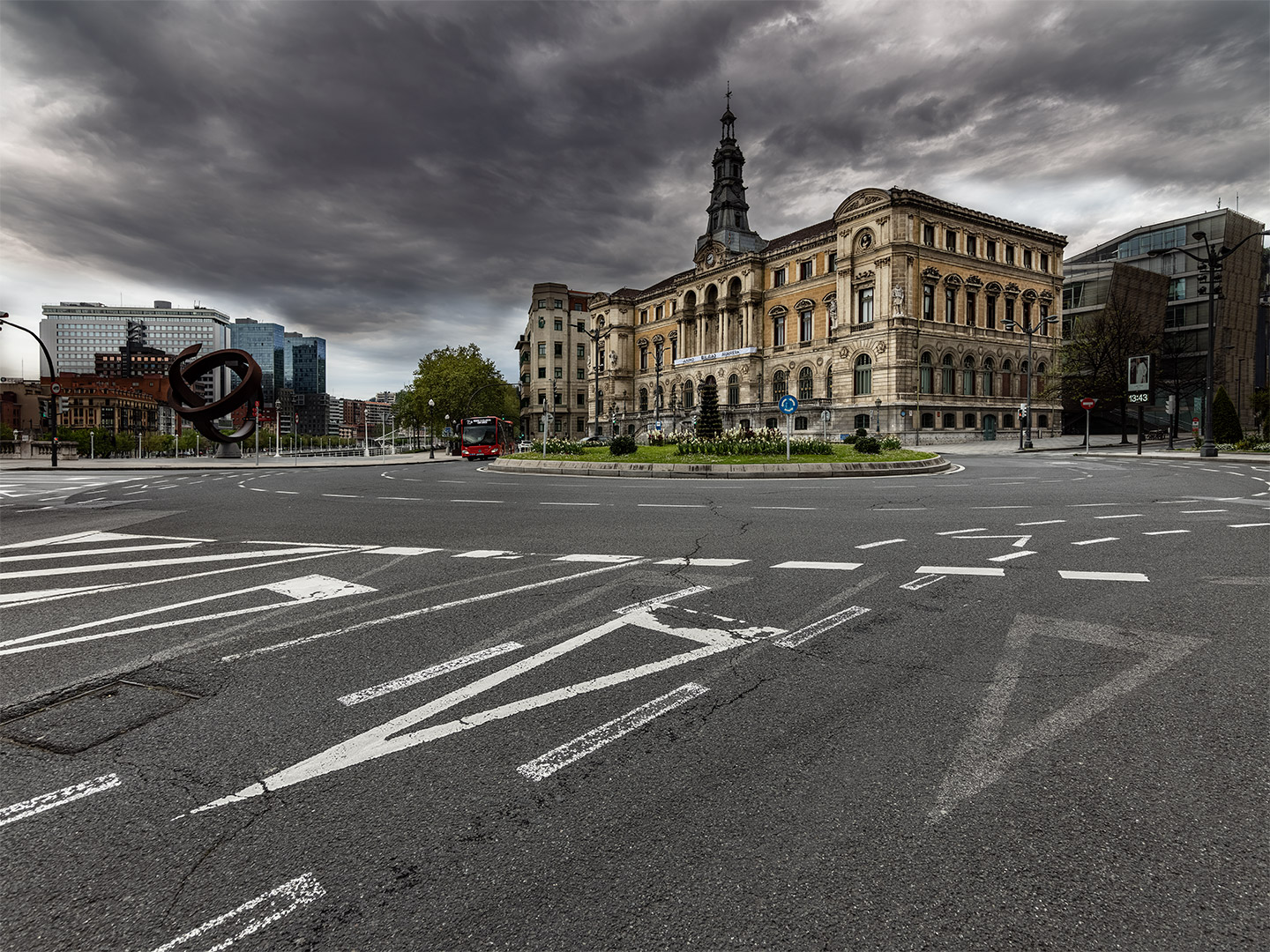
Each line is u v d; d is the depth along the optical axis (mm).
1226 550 7293
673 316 82375
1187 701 3410
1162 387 52969
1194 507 11305
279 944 1886
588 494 15312
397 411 95500
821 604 5285
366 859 2246
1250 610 4965
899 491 14883
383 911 2012
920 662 4000
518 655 4172
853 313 57875
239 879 2146
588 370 104125
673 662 4027
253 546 8289
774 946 1864
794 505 12227
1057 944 1869
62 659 4145
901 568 6555
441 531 9500
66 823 2430
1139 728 3125
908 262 53812
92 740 3068
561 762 2867
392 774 2773
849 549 7586
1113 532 8578
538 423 102062
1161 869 2164
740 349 71938
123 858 2252
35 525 10438
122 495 16109
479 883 2131
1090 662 3961
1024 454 37750
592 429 100062
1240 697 3441
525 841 2342
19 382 121500
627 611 5129
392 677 3820
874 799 2578
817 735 3094
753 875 2160
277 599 5605
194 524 10555
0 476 25047
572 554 7523
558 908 2023
